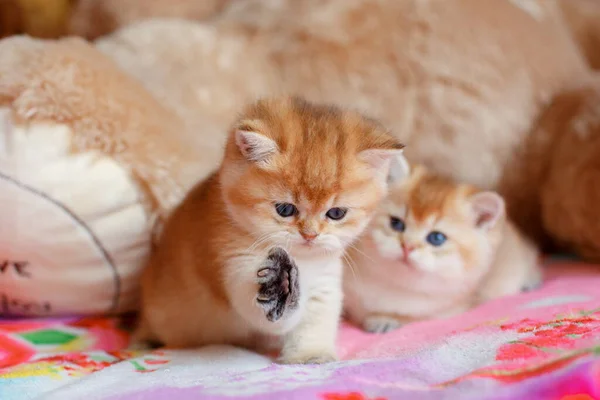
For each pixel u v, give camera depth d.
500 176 0.55
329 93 0.53
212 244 0.39
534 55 0.56
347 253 0.45
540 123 0.56
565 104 0.55
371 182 0.39
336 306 0.41
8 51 0.44
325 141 0.38
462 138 0.54
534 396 0.32
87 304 0.45
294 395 0.32
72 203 0.43
